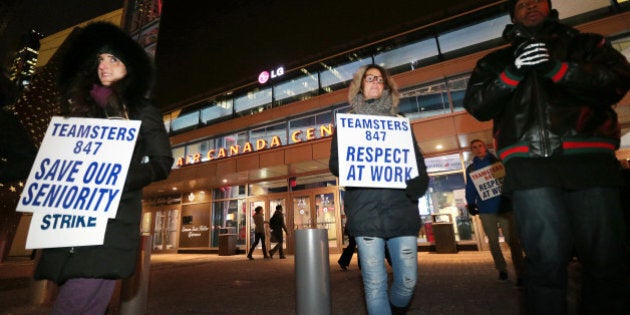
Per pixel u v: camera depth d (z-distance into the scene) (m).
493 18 10.55
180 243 15.11
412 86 10.82
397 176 2.15
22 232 12.45
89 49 1.66
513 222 3.95
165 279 5.97
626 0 8.86
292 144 11.80
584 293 1.51
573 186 1.43
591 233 1.44
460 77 10.20
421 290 3.87
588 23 8.58
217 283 5.32
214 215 14.62
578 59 1.64
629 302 1.38
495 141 1.81
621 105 7.36
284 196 12.95
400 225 2.00
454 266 6.04
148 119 1.62
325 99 12.22
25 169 1.61
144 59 1.70
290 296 4.00
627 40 8.27
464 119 9.11
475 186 4.57
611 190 1.47
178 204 15.82
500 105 1.72
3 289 4.89
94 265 1.30
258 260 9.96
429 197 10.39
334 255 10.65
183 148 15.78
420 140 9.52
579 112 1.54
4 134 1.59
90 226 1.33
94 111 1.60
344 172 2.12
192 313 3.27
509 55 1.82
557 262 1.41
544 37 1.72
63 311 1.27
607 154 1.50
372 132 2.31
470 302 3.15
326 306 2.38
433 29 11.44
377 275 1.97
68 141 1.51
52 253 1.33
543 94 1.60
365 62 12.48
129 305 3.02
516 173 1.54
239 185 14.32
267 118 13.27
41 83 5.74
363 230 1.99
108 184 1.41
